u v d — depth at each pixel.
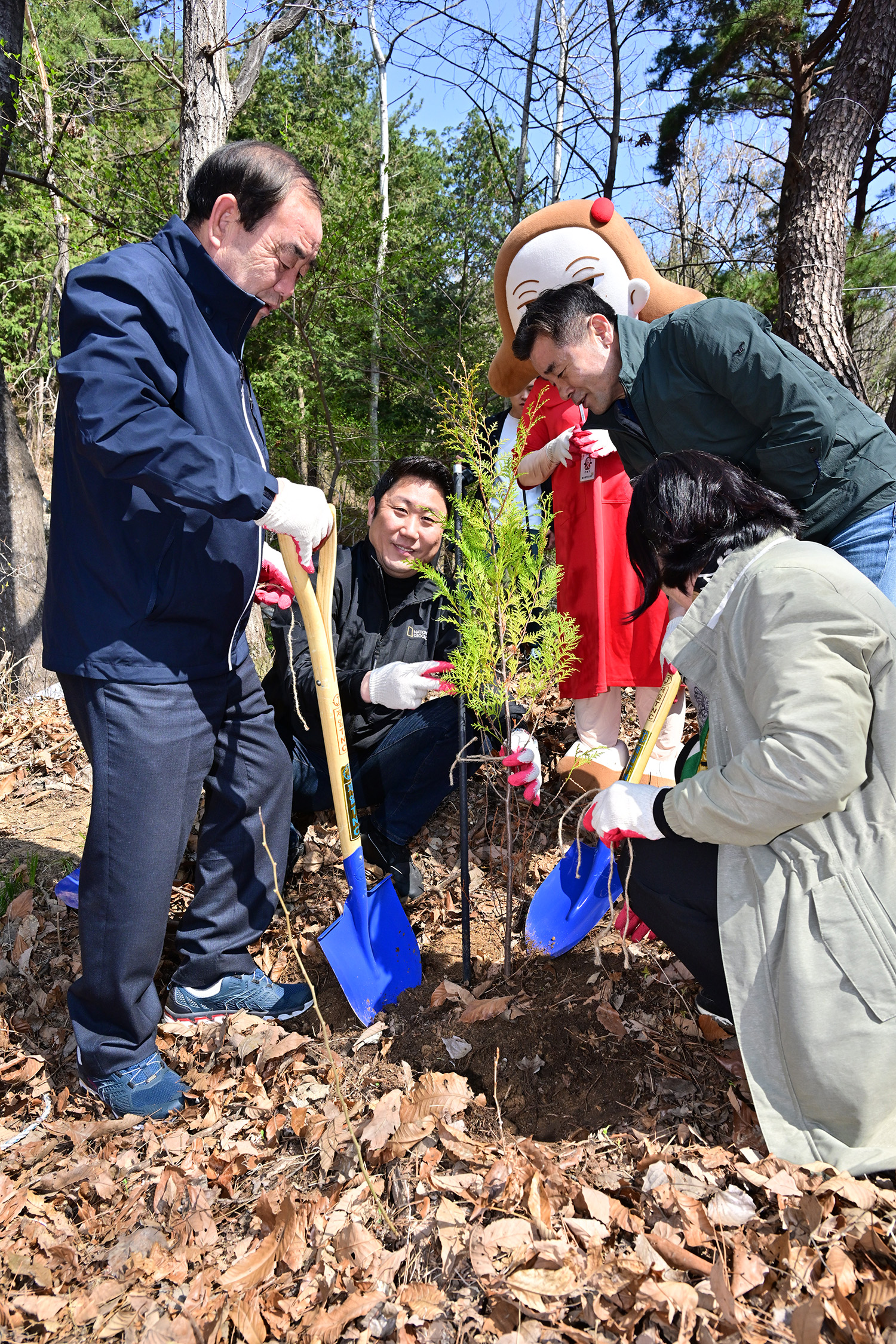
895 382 10.35
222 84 4.26
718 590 1.74
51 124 7.92
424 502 2.67
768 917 1.67
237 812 2.34
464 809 2.33
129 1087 2.09
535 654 2.43
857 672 1.57
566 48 8.38
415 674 2.49
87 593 1.94
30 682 4.56
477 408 2.26
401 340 9.70
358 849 2.36
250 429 2.11
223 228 1.96
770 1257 1.52
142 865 1.98
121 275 1.81
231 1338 1.53
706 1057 2.10
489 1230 1.62
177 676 2.00
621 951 2.47
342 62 16.89
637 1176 1.76
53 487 2.00
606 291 3.30
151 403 1.76
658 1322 1.44
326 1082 2.16
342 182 8.43
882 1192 1.59
